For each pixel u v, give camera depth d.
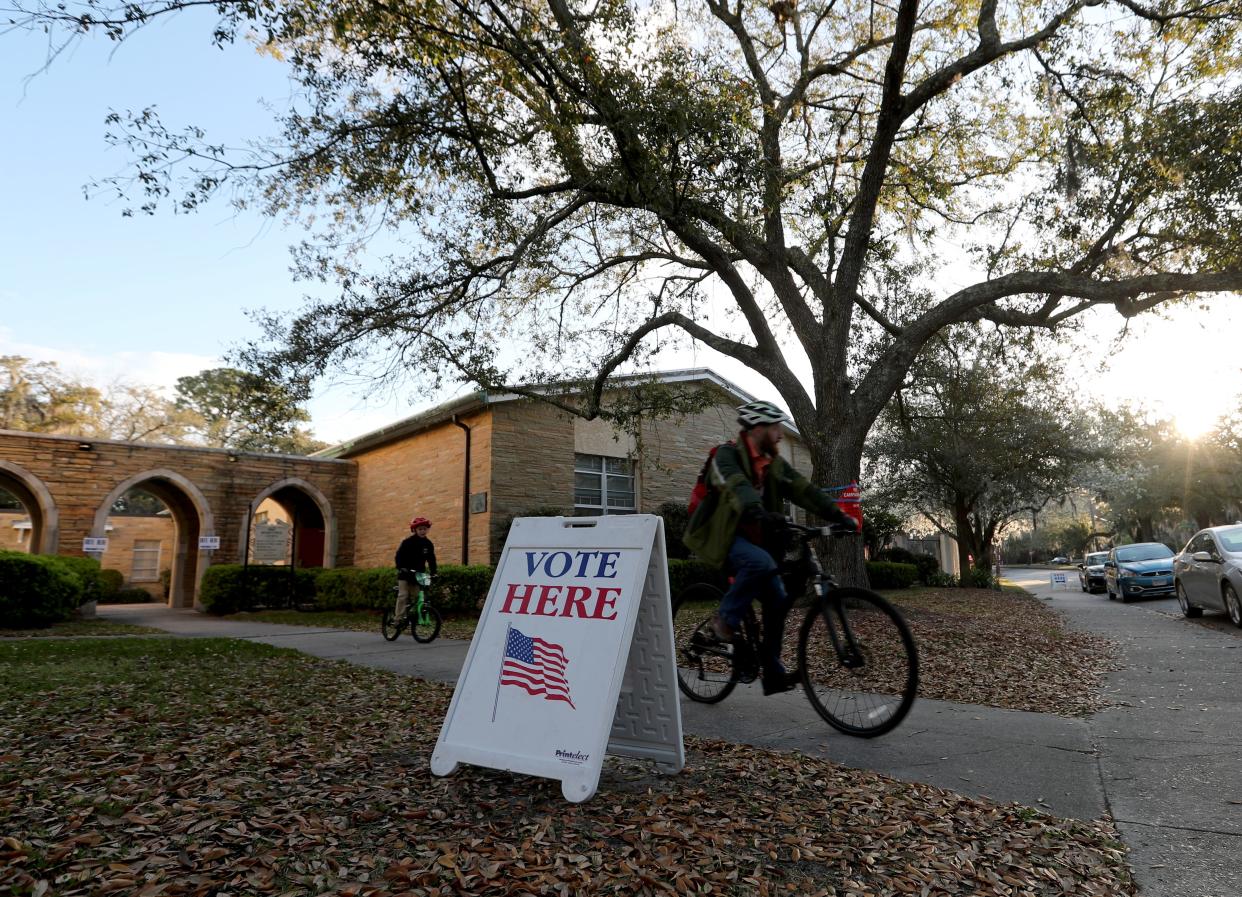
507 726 3.45
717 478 4.14
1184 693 6.14
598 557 3.65
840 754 4.09
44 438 17.61
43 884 2.28
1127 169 11.23
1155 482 46.41
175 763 3.71
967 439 23.61
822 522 10.98
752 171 9.49
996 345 16.09
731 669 5.14
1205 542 12.51
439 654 8.89
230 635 11.84
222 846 2.64
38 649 9.07
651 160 9.20
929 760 3.99
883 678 4.21
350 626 13.79
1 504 33.88
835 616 4.38
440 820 2.96
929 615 11.63
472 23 9.10
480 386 12.54
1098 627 12.36
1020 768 3.86
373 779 3.49
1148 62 12.19
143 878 2.37
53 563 13.89
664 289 14.89
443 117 10.12
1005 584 34.75
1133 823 3.09
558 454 17.53
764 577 4.06
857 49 13.62
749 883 2.49
